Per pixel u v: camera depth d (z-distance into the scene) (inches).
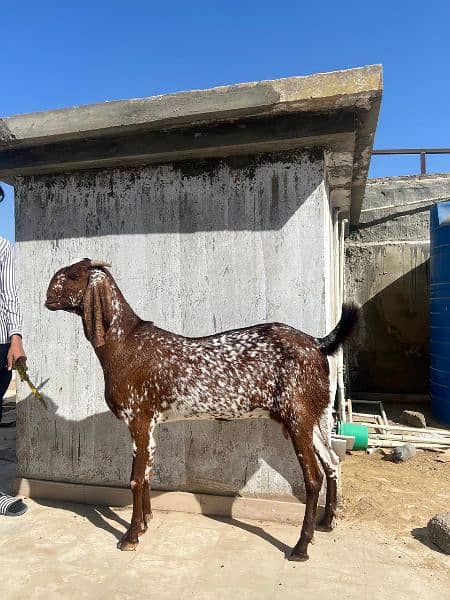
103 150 140.9
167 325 147.7
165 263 147.5
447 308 244.8
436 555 119.4
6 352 139.6
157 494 146.2
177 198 146.2
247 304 141.6
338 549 122.0
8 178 162.7
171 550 123.0
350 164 154.9
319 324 136.6
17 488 159.3
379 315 313.7
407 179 318.7
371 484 166.2
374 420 253.8
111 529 135.5
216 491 143.1
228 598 103.8
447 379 247.3
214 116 126.0
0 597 105.7
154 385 123.3
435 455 199.2
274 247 139.4
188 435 144.6
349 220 295.3
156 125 131.1
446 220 244.1
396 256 312.2
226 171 142.1
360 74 114.8
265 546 124.1
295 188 137.5
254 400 120.7
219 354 122.2
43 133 137.4
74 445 154.9
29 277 158.7
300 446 116.5
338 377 231.0
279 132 128.2
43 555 122.0
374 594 104.0
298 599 102.9
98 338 123.8
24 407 159.2
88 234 153.6
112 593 106.4
